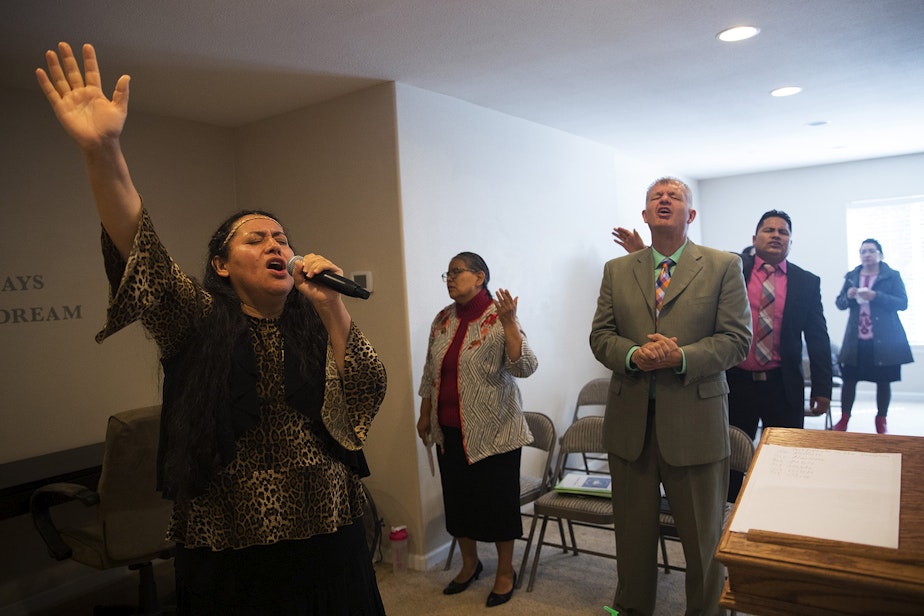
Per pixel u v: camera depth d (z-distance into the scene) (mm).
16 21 2434
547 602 2965
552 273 4734
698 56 3371
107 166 1109
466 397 2969
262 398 1317
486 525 2969
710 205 8148
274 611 1311
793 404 3066
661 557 3424
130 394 3578
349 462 1402
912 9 2867
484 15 2645
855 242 7371
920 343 7090
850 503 991
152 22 2514
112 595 3283
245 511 1280
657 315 2459
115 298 1131
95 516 3369
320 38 2781
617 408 2529
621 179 5980
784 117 4906
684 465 2338
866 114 4918
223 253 1392
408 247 3457
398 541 3398
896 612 859
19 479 2758
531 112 4301
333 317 1316
